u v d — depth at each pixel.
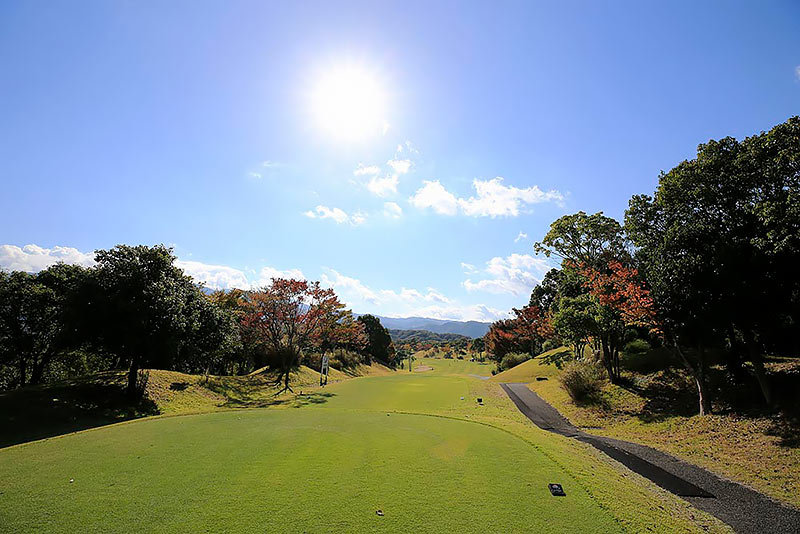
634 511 6.52
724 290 14.92
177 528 5.19
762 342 18.81
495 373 54.06
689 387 19.61
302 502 6.09
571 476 7.71
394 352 93.19
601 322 22.47
